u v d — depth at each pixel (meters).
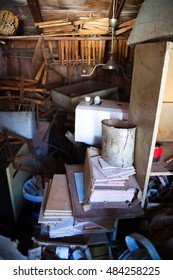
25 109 2.20
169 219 1.10
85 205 1.17
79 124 1.48
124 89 2.64
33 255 1.15
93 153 1.37
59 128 2.50
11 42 2.48
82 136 1.52
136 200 1.15
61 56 2.46
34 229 1.75
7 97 2.15
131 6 1.98
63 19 2.14
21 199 2.00
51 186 1.41
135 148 1.23
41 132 2.37
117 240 1.25
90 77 2.72
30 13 2.16
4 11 2.11
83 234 1.32
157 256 0.87
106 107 1.50
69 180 1.42
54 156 2.44
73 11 2.07
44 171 2.12
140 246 0.95
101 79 2.73
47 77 2.62
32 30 2.38
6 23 2.15
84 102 1.62
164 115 1.38
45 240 1.27
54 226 1.25
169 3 1.01
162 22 1.00
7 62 2.63
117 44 2.38
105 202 1.17
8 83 2.23
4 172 1.68
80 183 1.38
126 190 1.14
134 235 0.93
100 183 1.14
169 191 1.26
